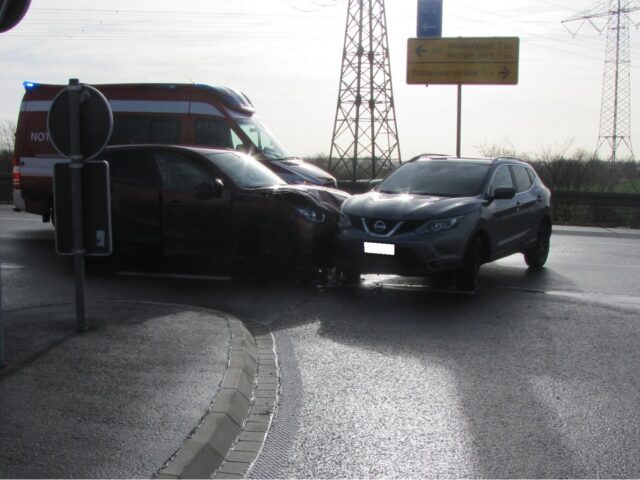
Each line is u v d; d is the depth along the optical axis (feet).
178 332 21.38
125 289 29.89
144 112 48.11
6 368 17.72
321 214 32.65
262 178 35.09
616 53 140.36
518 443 14.83
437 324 24.70
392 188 32.96
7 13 16.62
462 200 30.22
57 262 36.35
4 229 50.47
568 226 63.00
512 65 98.78
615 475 13.41
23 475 12.18
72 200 20.75
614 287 31.89
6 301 27.35
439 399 17.42
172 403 15.64
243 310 26.40
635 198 65.57
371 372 19.47
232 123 47.19
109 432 14.05
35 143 47.60
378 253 28.91
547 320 25.46
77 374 17.40
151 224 34.12
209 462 13.48
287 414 16.39
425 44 101.14
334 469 13.61
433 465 13.78
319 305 27.35
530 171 37.32
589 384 18.62
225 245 33.32
